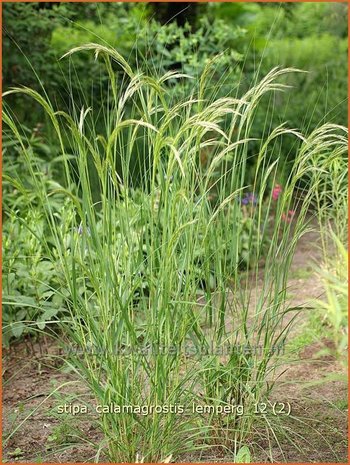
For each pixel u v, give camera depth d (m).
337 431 4.15
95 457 3.74
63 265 3.57
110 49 3.23
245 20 13.09
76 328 3.65
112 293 3.46
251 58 11.27
